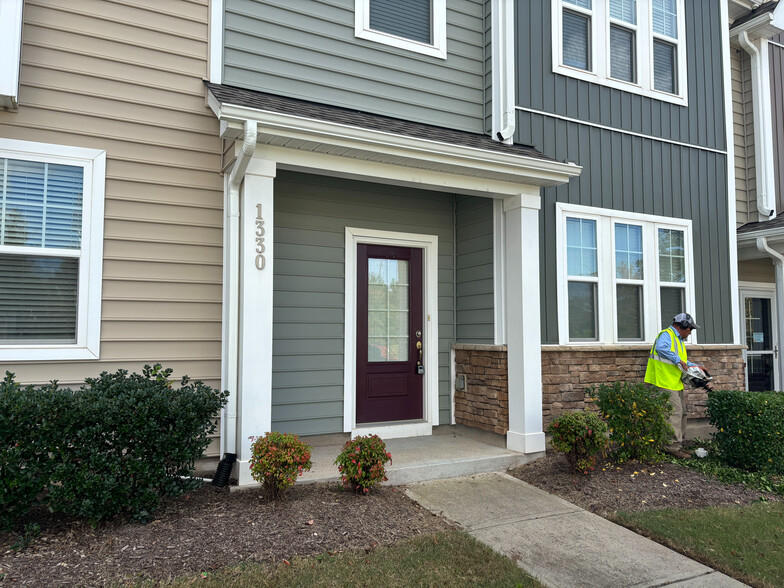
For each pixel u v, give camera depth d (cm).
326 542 397
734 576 388
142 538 388
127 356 511
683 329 670
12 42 456
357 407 677
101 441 398
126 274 514
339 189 673
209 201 551
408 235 710
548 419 643
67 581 330
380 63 645
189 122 546
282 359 630
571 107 718
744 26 911
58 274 497
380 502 482
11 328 480
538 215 646
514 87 675
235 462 505
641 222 758
